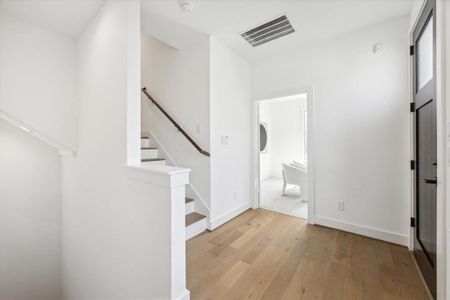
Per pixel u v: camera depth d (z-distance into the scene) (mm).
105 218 1881
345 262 1919
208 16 2141
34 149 2734
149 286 1439
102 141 1892
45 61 2186
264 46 2811
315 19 2191
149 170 1367
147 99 3377
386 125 2252
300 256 2029
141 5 1944
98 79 1944
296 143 6227
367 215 2406
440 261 1257
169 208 1285
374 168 2344
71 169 2568
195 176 2771
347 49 2477
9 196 2586
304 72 2812
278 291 1564
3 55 1938
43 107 2182
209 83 2570
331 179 2635
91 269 2131
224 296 1522
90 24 2092
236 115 3109
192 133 2779
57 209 2896
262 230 2639
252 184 3488
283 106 6426
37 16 1985
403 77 2141
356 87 2424
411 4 1937
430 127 1574
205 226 2639
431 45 1541
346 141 2514
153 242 1396
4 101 1954
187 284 1647
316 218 2771
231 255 2061
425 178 1706
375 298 1481
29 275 2721
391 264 1877
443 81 1214
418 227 1883
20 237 2660
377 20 2203
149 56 3342
